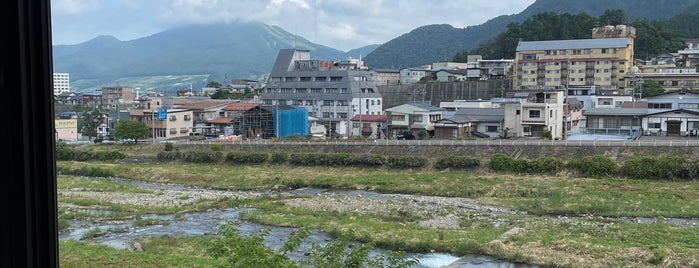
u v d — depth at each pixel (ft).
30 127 8.75
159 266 46.14
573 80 217.77
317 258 26.89
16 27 8.41
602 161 101.76
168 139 163.02
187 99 222.89
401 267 27.09
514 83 231.91
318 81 223.51
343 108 211.82
